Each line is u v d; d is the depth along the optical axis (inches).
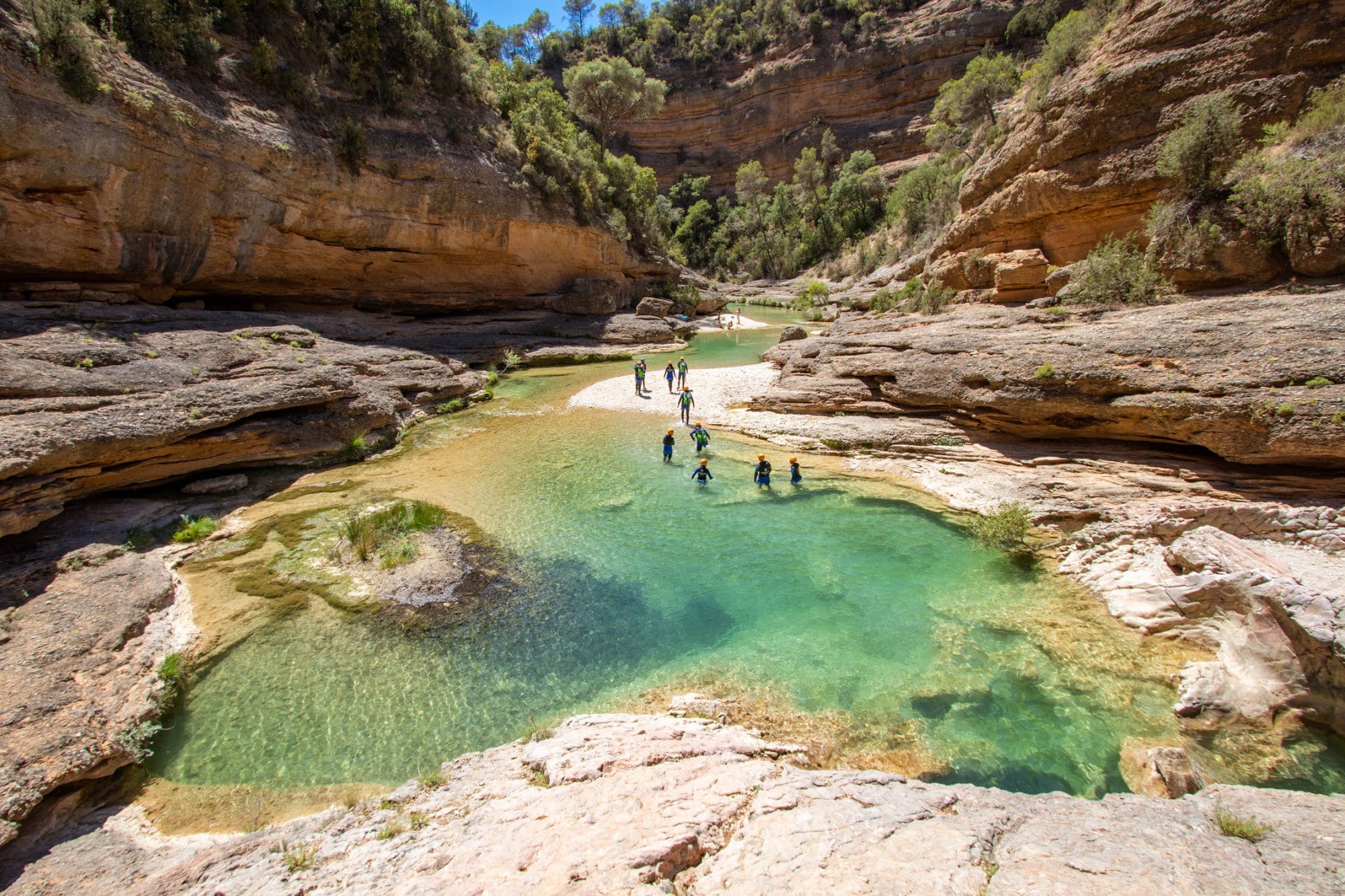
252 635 380.5
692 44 3425.2
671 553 481.1
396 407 801.6
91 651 329.1
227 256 860.6
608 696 334.0
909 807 212.4
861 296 1708.9
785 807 212.7
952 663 350.6
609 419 850.1
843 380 773.9
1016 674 341.4
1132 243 797.9
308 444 650.8
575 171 1466.5
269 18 906.7
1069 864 172.2
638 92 2247.8
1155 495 481.4
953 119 1958.7
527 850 188.1
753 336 1599.4
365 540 474.6
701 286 2165.4
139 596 387.2
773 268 2876.5
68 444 445.7
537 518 541.3
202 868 212.7
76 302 717.9
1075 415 545.6
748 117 3221.0
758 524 526.6
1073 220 890.7
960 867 171.0
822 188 2760.8
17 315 616.4
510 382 1089.4
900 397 693.9
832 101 2997.0
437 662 361.1
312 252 979.9
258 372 648.4
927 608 405.1
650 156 3459.6
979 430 631.8
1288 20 656.4
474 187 1143.6
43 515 430.9
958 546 482.3
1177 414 470.0
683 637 382.9
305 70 953.5
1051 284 874.1
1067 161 874.1
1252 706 302.4
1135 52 789.2
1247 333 467.8
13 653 314.2
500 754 281.7
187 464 557.6
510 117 1348.4
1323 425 399.2
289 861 207.6
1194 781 259.8
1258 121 667.4
